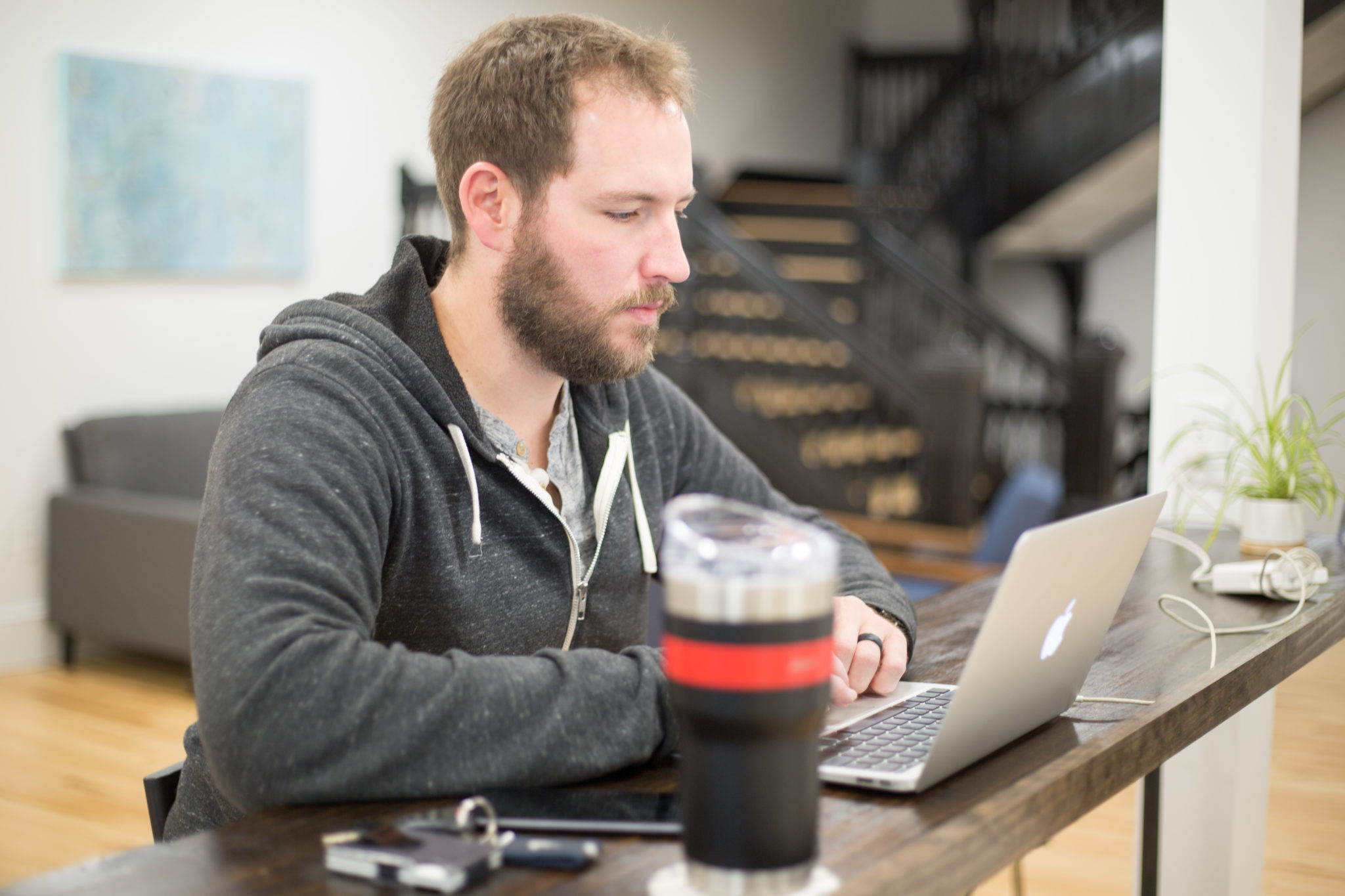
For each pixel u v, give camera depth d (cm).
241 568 98
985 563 378
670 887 73
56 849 304
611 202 114
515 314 121
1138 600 164
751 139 900
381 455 115
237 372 554
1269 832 264
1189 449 226
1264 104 215
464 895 74
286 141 559
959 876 81
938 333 746
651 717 99
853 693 113
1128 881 271
